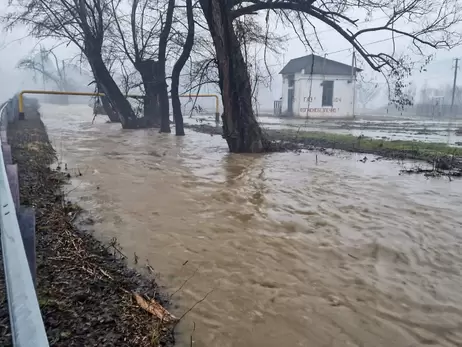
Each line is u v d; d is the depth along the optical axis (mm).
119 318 3111
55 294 3318
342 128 23578
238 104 12430
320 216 5992
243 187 7797
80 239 4691
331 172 9266
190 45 17078
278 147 13305
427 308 3484
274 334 3098
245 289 3785
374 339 3055
